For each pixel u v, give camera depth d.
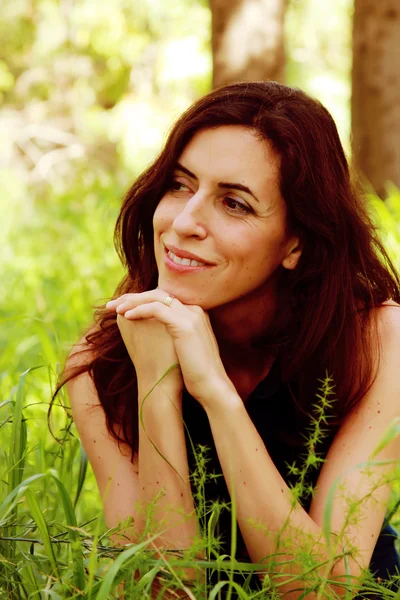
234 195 2.52
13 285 6.66
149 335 2.59
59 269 7.06
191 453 2.78
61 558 2.64
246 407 2.78
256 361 2.79
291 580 2.19
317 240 2.63
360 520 2.35
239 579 2.71
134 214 2.75
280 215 2.57
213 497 2.76
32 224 9.12
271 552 2.39
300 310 2.69
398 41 7.61
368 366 2.64
